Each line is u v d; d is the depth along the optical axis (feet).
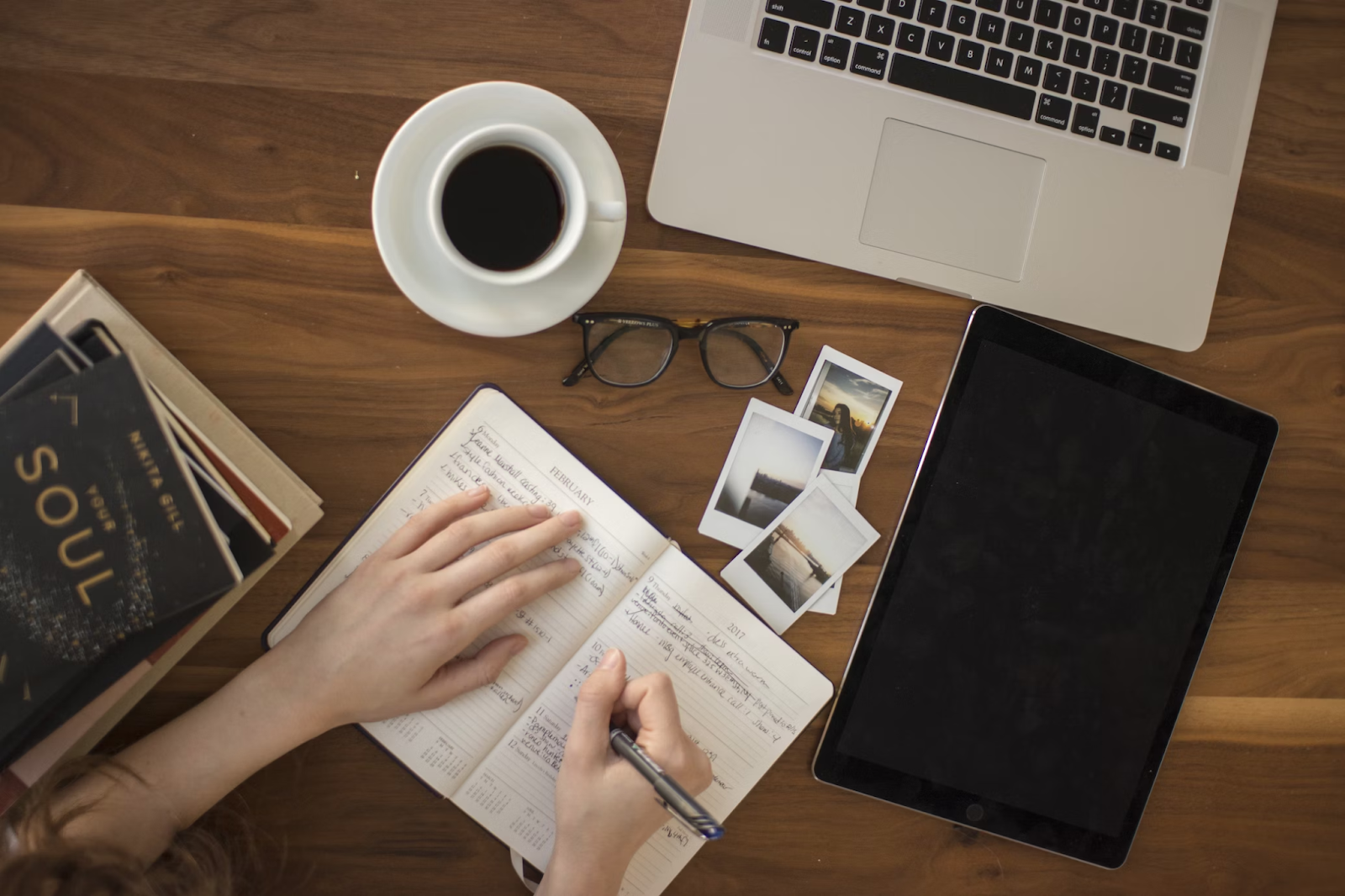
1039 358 2.42
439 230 1.95
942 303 2.49
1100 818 2.52
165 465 1.93
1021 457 2.43
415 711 2.24
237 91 2.26
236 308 2.28
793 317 2.45
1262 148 2.60
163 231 2.25
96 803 2.02
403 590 2.17
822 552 2.47
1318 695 2.66
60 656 1.90
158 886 2.11
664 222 2.30
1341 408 2.65
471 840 2.43
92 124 2.23
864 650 2.41
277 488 2.19
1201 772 2.65
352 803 2.39
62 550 1.89
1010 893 2.59
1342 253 2.64
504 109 2.07
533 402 2.39
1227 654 2.65
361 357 2.32
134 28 2.23
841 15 2.27
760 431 2.45
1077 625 2.48
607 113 2.37
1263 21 2.43
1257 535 2.65
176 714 2.29
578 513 2.32
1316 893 2.66
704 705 2.43
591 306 2.39
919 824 2.55
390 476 2.35
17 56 2.20
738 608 2.41
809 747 2.50
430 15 2.31
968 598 2.43
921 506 2.41
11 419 1.88
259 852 2.35
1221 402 2.50
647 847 2.44
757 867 2.50
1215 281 2.47
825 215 2.33
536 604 2.37
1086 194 2.41
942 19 2.31
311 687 2.15
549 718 2.38
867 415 2.48
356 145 2.30
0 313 2.20
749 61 2.26
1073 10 2.36
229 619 2.29
